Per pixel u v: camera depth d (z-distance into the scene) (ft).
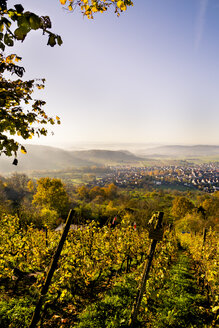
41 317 17.84
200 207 161.89
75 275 23.29
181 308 21.83
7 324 17.22
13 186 298.76
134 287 25.90
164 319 19.31
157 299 22.26
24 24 5.43
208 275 25.63
